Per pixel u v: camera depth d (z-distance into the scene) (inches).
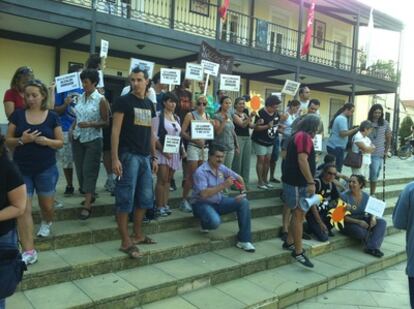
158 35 388.5
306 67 534.3
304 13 634.8
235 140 221.9
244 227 177.9
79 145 176.9
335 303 158.1
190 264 158.1
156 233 178.2
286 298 151.0
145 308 131.8
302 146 168.9
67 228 158.4
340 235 215.6
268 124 238.2
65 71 401.7
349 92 714.2
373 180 273.9
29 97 131.1
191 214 192.5
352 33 721.6
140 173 149.5
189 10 483.5
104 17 351.9
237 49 458.0
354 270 181.6
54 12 324.5
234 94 546.0
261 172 244.8
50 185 137.1
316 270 176.1
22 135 129.4
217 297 143.2
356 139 249.9
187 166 199.6
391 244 226.2
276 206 228.4
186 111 221.5
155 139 172.6
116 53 430.0
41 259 139.7
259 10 568.1
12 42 369.4
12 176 86.1
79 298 124.4
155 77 218.1
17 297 122.9
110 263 144.2
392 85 674.2
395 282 182.7
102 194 195.8
